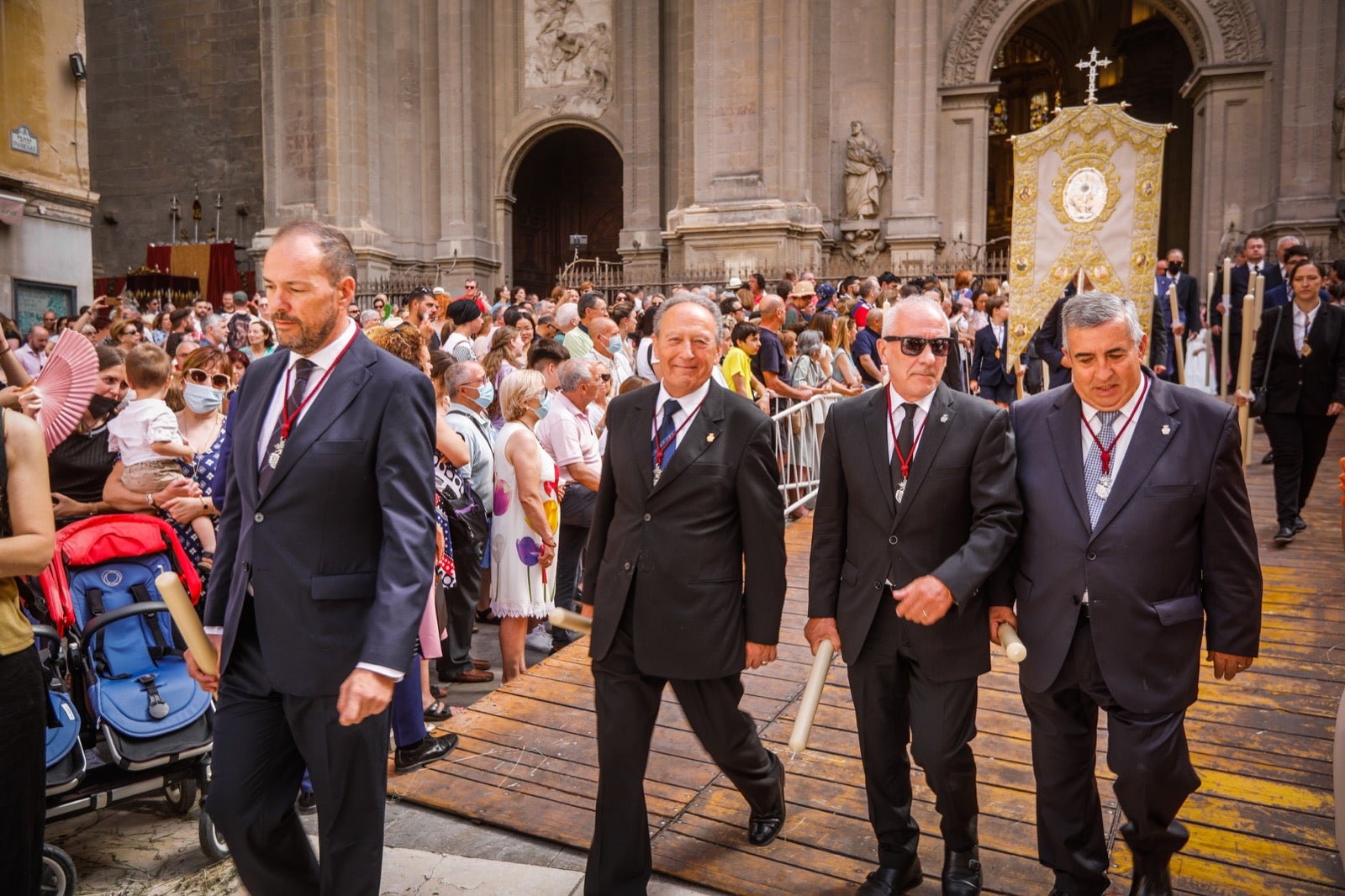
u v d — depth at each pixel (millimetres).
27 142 13477
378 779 2652
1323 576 5719
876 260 20828
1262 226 19266
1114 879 3109
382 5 23547
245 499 2648
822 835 3447
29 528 2480
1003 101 33938
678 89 23031
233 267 23906
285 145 22609
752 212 20203
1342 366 6020
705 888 3176
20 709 2484
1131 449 2756
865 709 3051
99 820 3840
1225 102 19625
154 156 26875
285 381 2701
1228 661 2762
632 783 3020
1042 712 2881
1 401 3322
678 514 3006
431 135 24078
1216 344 10688
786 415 7441
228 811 2566
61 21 14055
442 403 5152
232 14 26094
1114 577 2703
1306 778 3652
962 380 7223
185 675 3549
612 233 27703
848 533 3102
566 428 5562
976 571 2713
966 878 2977
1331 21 18547
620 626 3039
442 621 4371
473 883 3258
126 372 4070
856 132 20938
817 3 21047
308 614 2547
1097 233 8695
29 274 13586
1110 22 29203
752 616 3064
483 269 24203
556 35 24031
